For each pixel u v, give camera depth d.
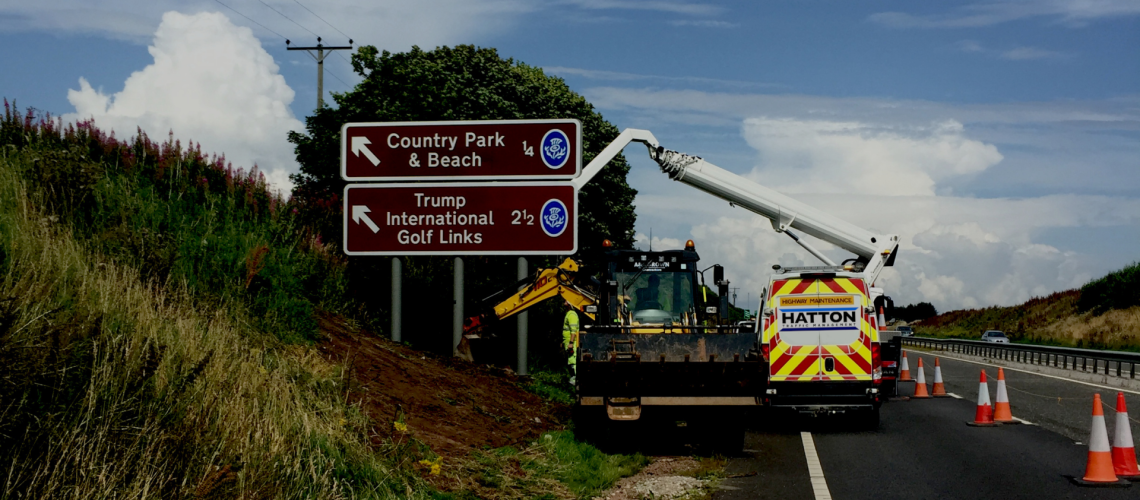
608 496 8.24
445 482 7.34
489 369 15.02
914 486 8.68
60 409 5.09
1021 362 31.47
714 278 14.41
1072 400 17.12
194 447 5.39
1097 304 55.56
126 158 12.65
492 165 14.31
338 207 17.09
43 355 5.07
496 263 20.62
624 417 10.42
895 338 17.52
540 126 14.30
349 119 22.41
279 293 10.34
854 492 8.41
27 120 12.01
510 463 8.74
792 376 13.21
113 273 7.37
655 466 9.88
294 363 8.45
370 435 7.54
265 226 13.30
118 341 5.98
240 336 8.24
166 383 5.95
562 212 14.19
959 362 34.50
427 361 13.08
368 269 16.16
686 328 11.41
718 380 10.47
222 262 10.29
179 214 11.24
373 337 13.35
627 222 31.06
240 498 5.17
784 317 13.36
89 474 4.75
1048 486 8.62
